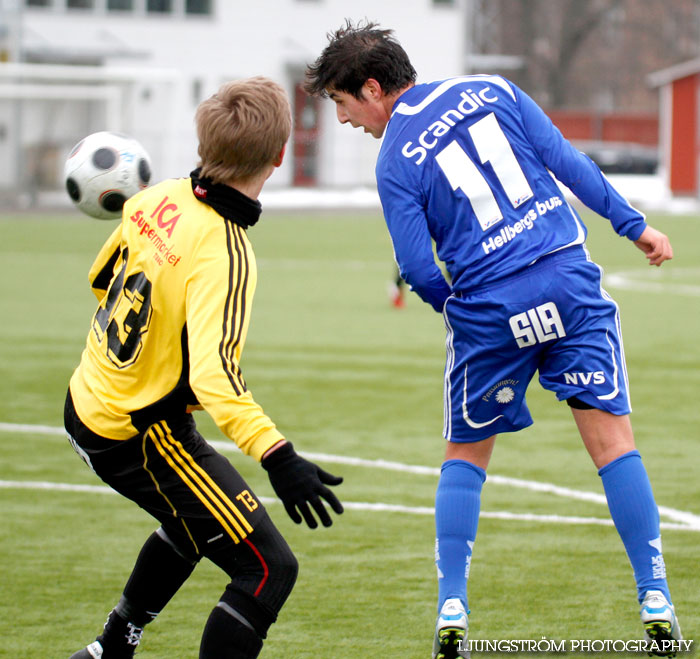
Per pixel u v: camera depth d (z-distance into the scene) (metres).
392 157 14.15
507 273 13.83
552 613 15.71
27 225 95.00
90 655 13.00
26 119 117.06
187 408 12.22
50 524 20.17
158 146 126.31
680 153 134.75
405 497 21.83
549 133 14.27
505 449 25.47
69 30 136.62
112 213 14.20
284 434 26.95
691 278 62.62
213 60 144.00
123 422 12.00
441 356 37.88
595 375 13.87
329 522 11.11
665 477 22.92
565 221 14.21
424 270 13.95
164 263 11.69
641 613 13.66
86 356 12.62
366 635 15.05
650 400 30.84
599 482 22.67
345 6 150.12
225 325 11.28
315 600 16.34
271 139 11.70
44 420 28.50
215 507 11.94
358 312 48.47
